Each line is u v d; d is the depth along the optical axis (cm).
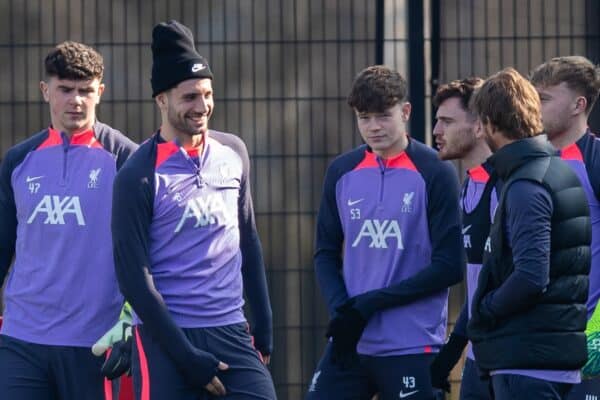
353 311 2069
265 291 2012
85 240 2019
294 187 2928
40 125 2936
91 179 2030
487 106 1725
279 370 2906
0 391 2023
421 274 2070
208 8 2930
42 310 2020
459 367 2811
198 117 1859
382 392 2116
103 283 2020
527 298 1670
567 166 1731
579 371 1755
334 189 2155
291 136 2928
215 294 1875
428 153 2112
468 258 1969
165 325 1819
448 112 1998
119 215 1838
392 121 2075
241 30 2928
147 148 1880
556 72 1953
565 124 1958
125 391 2048
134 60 2934
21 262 2042
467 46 2873
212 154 1897
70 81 2016
